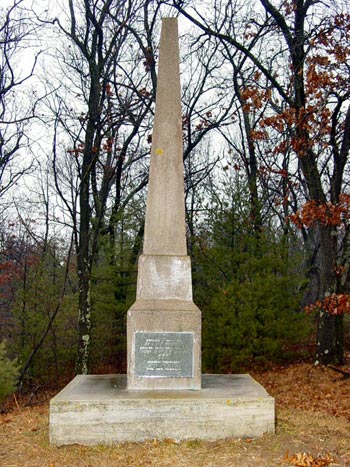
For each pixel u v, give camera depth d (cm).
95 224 1820
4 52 1883
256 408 673
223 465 584
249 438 666
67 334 1878
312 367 1427
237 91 2083
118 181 2100
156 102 830
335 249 1438
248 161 2466
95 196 1981
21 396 1625
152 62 1941
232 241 1652
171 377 745
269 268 1585
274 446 637
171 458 604
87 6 1653
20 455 626
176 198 807
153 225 802
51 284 1938
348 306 1082
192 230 2014
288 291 1631
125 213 1834
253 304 1548
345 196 1152
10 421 838
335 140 1493
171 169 812
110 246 1806
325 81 1218
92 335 1809
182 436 661
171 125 823
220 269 1644
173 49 843
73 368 1877
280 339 1538
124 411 657
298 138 1337
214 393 709
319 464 581
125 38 1944
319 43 1248
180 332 754
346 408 1027
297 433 689
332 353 1431
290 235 1838
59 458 609
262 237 1599
